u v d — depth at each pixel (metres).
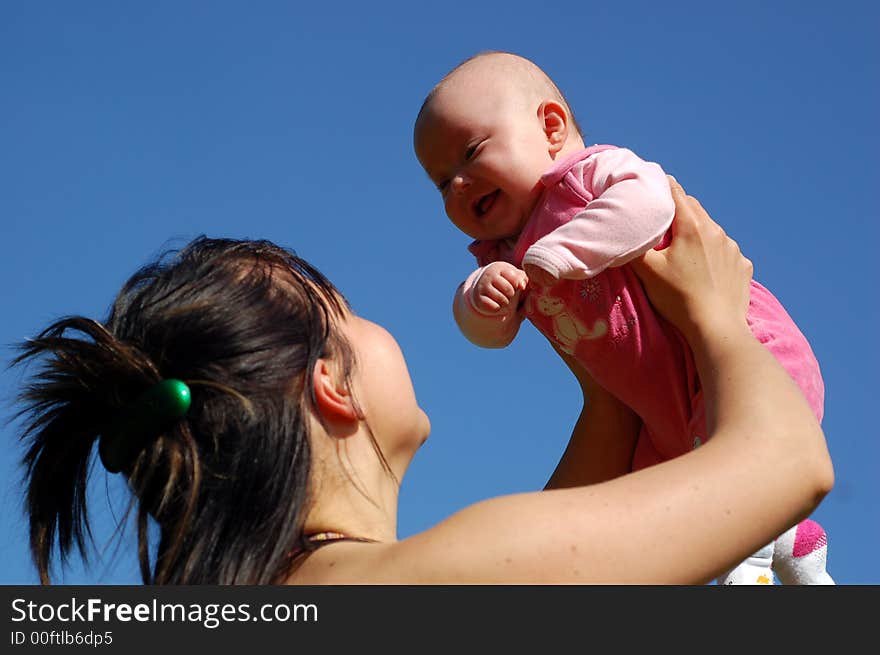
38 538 2.05
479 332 3.30
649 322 2.99
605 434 3.22
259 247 2.18
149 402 1.91
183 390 1.89
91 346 2.00
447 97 3.74
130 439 1.93
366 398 2.10
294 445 1.92
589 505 1.72
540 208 3.42
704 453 1.84
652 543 1.68
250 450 1.90
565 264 2.97
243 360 1.95
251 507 1.87
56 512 2.06
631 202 2.93
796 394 2.01
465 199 3.64
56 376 2.04
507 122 3.62
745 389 2.03
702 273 2.66
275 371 1.97
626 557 1.66
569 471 3.23
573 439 3.28
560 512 1.70
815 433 1.90
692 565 1.69
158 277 2.11
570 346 3.15
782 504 1.79
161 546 1.93
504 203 3.58
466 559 1.66
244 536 1.86
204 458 1.91
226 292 2.03
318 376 2.02
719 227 2.79
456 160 3.71
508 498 1.75
